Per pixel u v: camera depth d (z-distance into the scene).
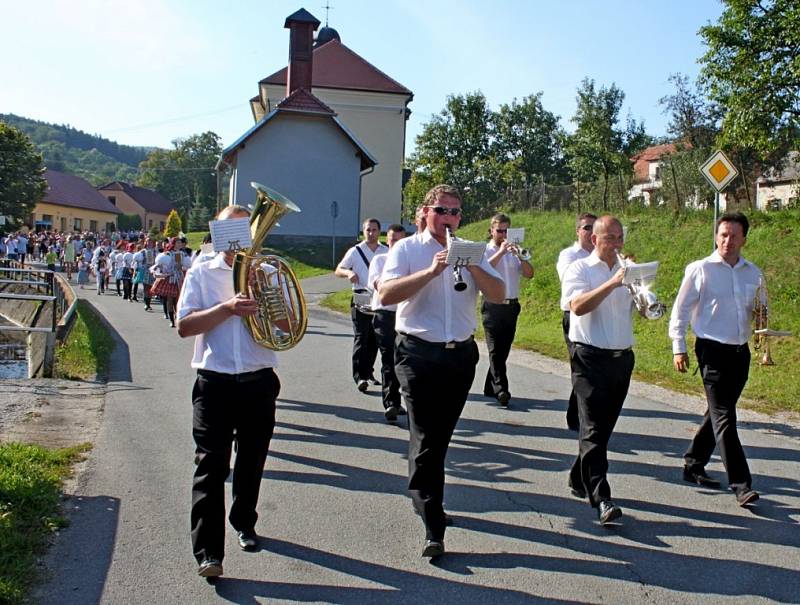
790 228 14.20
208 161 113.12
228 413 4.11
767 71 15.61
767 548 4.55
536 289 16.39
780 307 11.66
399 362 4.43
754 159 19.89
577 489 5.37
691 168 19.14
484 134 39.91
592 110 32.78
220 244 3.98
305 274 27.77
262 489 5.43
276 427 7.12
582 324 4.94
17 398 7.95
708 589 4.02
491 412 7.88
